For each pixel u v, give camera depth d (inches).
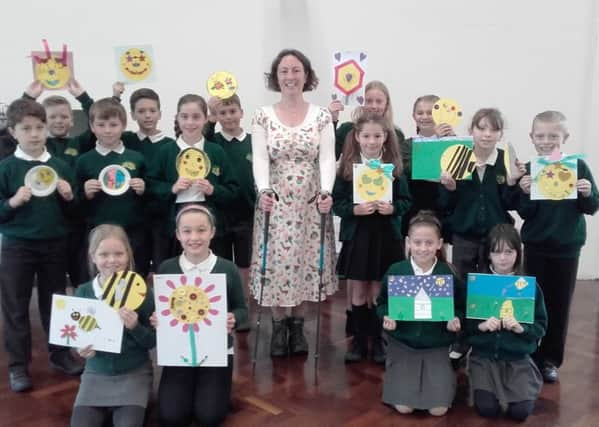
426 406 87.5
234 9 175.6
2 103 168.2
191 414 84.4
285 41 177.2
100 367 83.4
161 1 174.1
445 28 170.6
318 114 105.7
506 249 89.6
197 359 83.0
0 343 115.8
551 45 162.6
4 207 91.6
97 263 83.7
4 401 91.5
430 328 90.6
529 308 87.3
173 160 108.0
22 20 167.9
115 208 105.2
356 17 174.2
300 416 87.4
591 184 94.8
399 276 89.6
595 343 118.5
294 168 103.3
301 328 112.1
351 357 107.6
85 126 143.3
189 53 177.0
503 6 165.2
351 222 104.6
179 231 86.5
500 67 168.4
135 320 81.0
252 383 98.6
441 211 108.7
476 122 101.1
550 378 100.3
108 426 83.3
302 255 105.0
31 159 95.1
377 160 102.3
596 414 89.0
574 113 163.0
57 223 97.2
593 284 164.9
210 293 82.8
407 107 177.0
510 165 97.3
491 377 89.4
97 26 172.7
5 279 95.3
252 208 127.6
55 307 81.7
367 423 85.7
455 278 93.2
